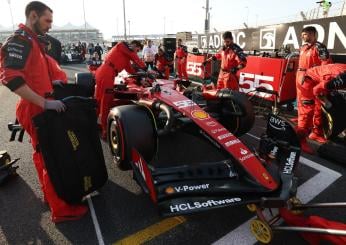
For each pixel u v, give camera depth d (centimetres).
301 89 438
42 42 270
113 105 462
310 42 439
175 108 334
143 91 408
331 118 388
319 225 213
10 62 220
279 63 608
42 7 238
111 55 457
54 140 247
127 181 336
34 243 240
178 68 1103
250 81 686
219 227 254
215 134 292
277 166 264
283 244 230
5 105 754
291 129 273
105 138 473
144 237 245
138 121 304
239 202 227
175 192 244
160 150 407
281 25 729
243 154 267
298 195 301
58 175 254
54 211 267
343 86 361
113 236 247
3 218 273
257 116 590
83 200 297
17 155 415
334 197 296
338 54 596
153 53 1208
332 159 373
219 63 770
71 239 244
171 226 257
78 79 535
